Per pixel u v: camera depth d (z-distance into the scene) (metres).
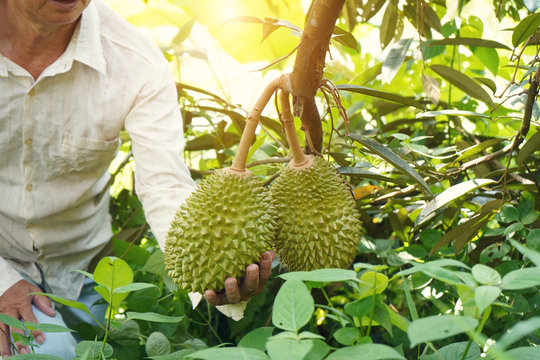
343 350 0.63
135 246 1.51
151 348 1.01
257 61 2.55
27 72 1.32
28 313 1.34
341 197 1.02
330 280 0.67
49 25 1.24
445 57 2.06
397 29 1.75
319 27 0.88
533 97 1.10
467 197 1.37
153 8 2.64
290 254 1.02
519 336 0.51
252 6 2.46
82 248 1.61
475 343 0.77
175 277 0.99
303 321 0.64
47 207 1.47
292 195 1.01
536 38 1.25
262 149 1.55
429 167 1.33
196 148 1.90
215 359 0.63
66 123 1.38
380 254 1.39
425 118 1.82
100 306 1.70
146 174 1.28
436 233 1.33
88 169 1.46
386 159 1.13
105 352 0.88
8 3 1.25
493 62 1.73
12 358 0.79
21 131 1.38
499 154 1.25
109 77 1.36
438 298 1.32
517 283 0.59
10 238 1.53
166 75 1.40
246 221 0.94
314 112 1.00
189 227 0.95
